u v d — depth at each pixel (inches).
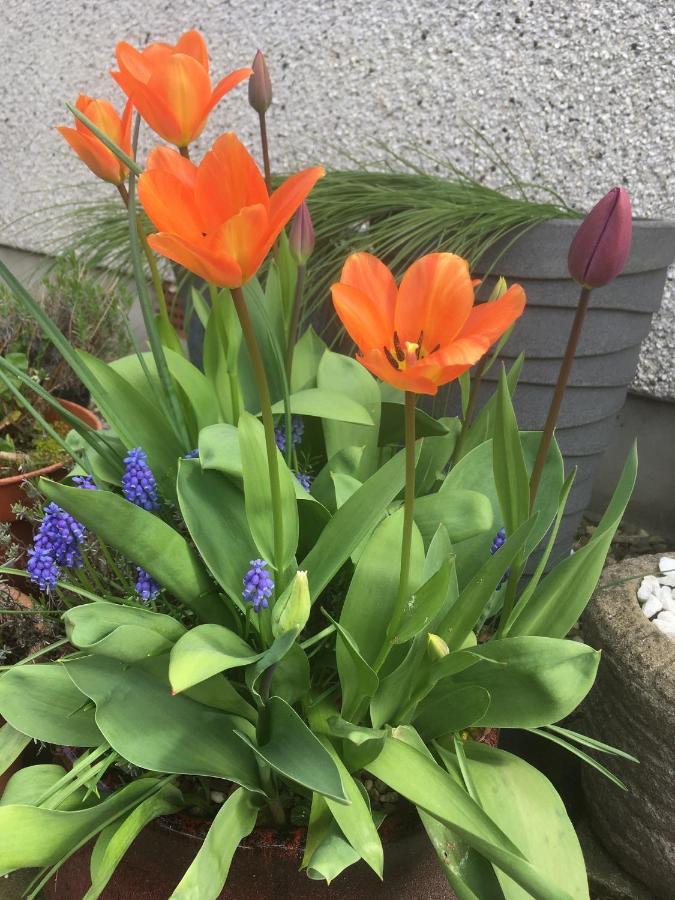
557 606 18.3
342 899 17.4
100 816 15.6
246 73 16.8
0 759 17.4
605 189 36.6
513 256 28.1
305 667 16.7
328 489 20.1
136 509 15.2
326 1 42.8
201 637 14.5
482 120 39.1
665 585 26.5
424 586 15.8
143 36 52.7
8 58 61.7
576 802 28.8
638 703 23.1
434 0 38.8
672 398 38.4
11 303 40.1
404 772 15.7
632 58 34.4
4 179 66.2
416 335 12.9
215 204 12.3
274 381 22.8
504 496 17.8
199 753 16.0
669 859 23.9
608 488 43.1
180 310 48.0
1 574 26.0
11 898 23.5
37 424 37.1
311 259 32.8
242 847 16.8
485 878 15.8
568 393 30.4
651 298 30.2
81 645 13.9
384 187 34.0
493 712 17.0
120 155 14.7
